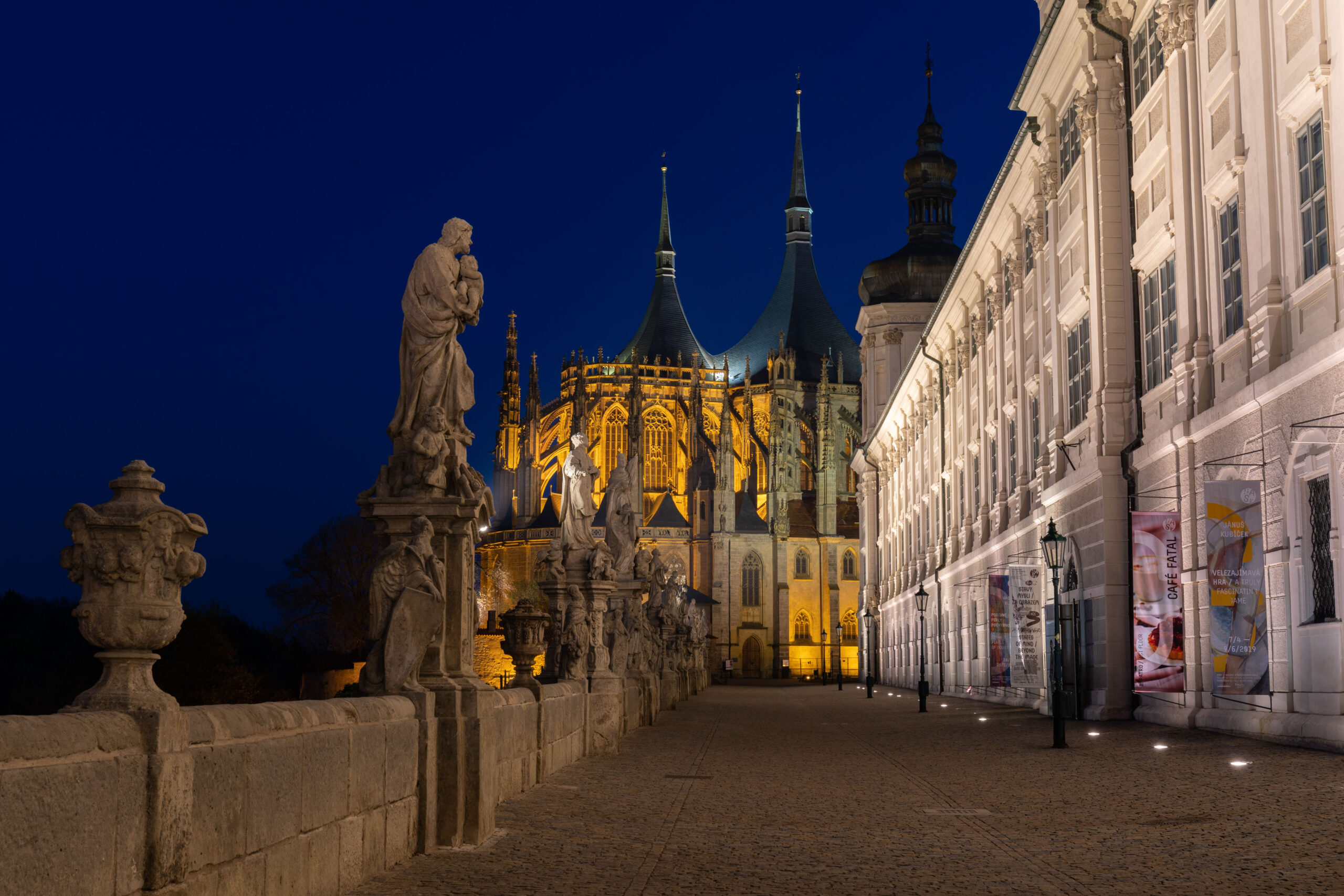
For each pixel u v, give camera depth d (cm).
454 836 1241
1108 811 1519
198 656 5869
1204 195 2806
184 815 678
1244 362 2572
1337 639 2109
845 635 15450
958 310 6184
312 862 902
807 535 15650
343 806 979
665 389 16150
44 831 561
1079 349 3841
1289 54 2342
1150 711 3131
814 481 16125
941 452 6881
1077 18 3578
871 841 1319
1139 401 3344
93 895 600
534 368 15500
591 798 1709
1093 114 3553
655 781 1948
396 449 1324
